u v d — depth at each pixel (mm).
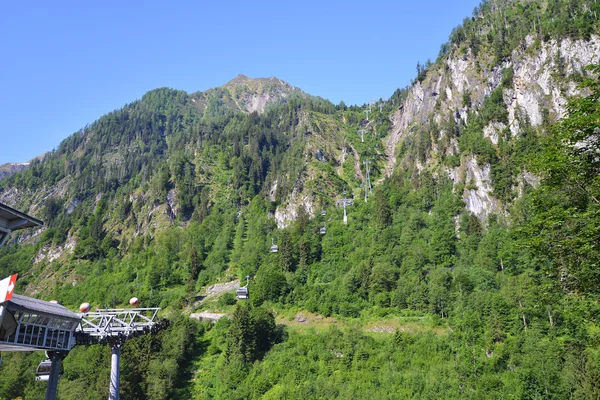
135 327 72438
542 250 35062
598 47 187750
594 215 31953
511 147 178625
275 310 133625
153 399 94250
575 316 37000
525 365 83812
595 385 68000
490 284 118250
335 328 110375
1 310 51500
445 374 87312
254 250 175750
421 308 117812
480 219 163375
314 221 189750
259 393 94000
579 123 32531
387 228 160500
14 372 97250
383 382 88500
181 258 187375
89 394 91438
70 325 67875
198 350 117125
